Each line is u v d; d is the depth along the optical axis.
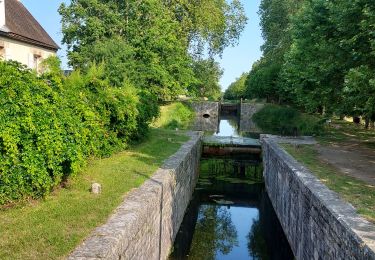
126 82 20.39
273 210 15.06
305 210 8.88
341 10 12.97
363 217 6.43
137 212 6.71
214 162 22.20
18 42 18.39
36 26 21.41
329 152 14.35
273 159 15.36
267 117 40.09
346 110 15.89
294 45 21.12
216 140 23.20
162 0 34.28
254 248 12.97
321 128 24.36
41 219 6.20
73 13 26.36
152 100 18.28
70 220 6.20
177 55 31.95
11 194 6.58
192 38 39.09
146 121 17.02
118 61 25.30
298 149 15.15
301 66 19.09
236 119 50.56
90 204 7.04
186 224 14.24
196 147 18.17
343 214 6.58
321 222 7.41
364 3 11.63
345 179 9.54
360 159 12.77
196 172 18.89
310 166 11.33
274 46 37.41
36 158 6.74
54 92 7.93
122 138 13.32
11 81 6.73
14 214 6.36
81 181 8.64
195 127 36.62
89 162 10.74
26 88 6.95
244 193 18.47
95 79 12.11
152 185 8.68
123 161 11.47
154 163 11.46
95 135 10.34
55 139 7.16
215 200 17.48
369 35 11.48
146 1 28.02
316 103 17.39
